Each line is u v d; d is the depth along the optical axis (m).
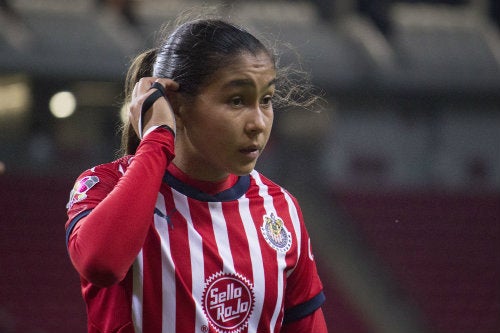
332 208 40.28
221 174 5.61
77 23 37.12
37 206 36.69
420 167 42.81
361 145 41.69
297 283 5.95
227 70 5.13
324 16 41.47
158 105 5.28
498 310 39.19
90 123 38.28
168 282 5.27
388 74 40.00
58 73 35.81
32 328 32.50
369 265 39.75
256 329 5.55
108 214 4.82
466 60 42.06
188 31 5.37
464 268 40.47
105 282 4.85
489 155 43.50
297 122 39.38
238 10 39.66
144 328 5.27
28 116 37.72
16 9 36.66
